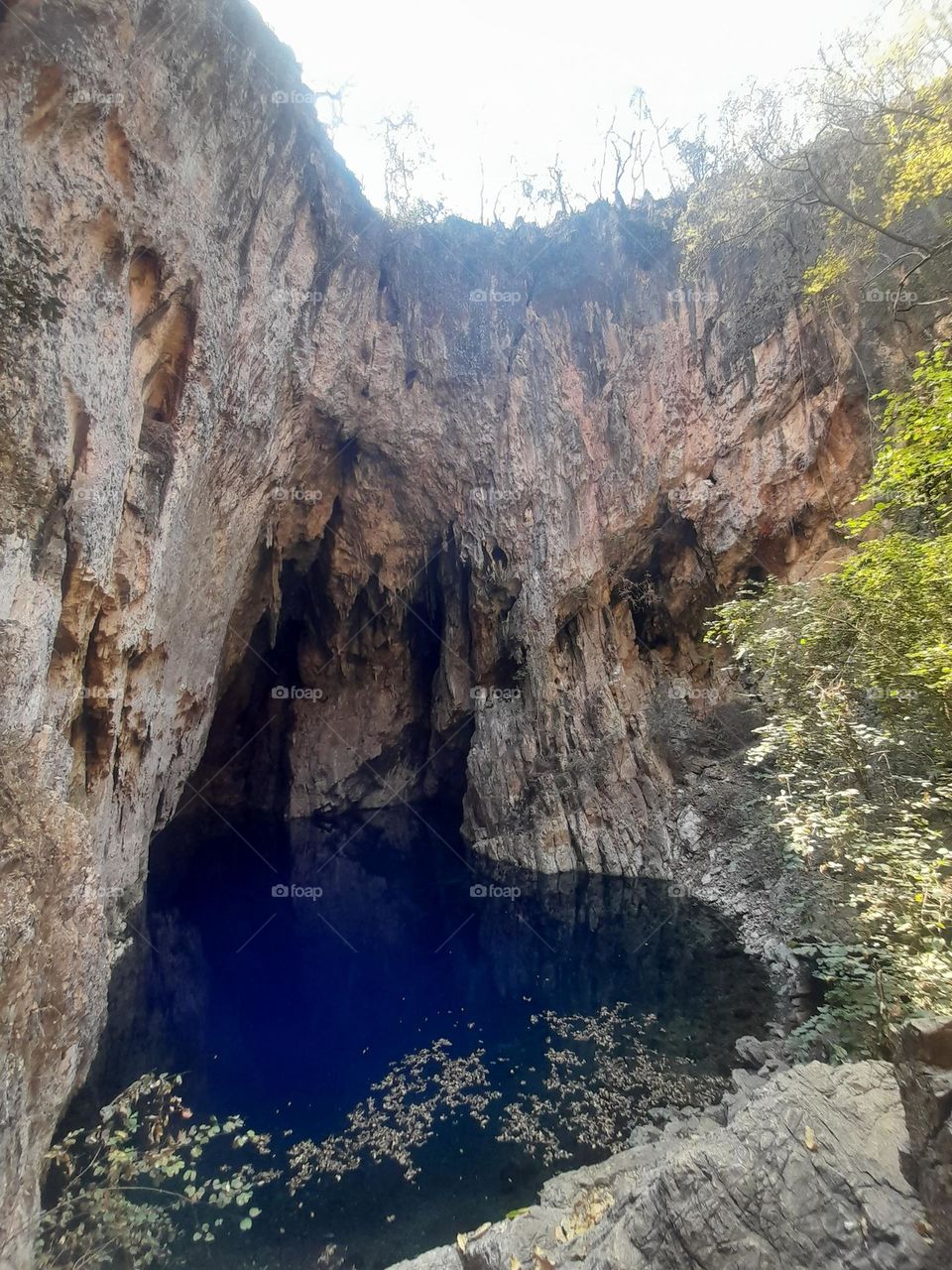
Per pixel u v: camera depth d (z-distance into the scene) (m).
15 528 5.41
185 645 10.35
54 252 5.86
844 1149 2.71
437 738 18.88
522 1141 5.55
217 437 9.52
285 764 19.05
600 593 14.80
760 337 13.05
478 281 15.43
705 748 13.87
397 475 15.70
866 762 5.47
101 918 5.20
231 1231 4.57
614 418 14.55
